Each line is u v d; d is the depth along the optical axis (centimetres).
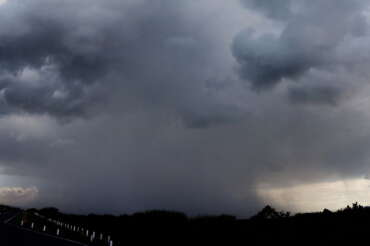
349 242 3042
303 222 4103
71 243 3916
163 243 4612
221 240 4359
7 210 12375
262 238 3941
